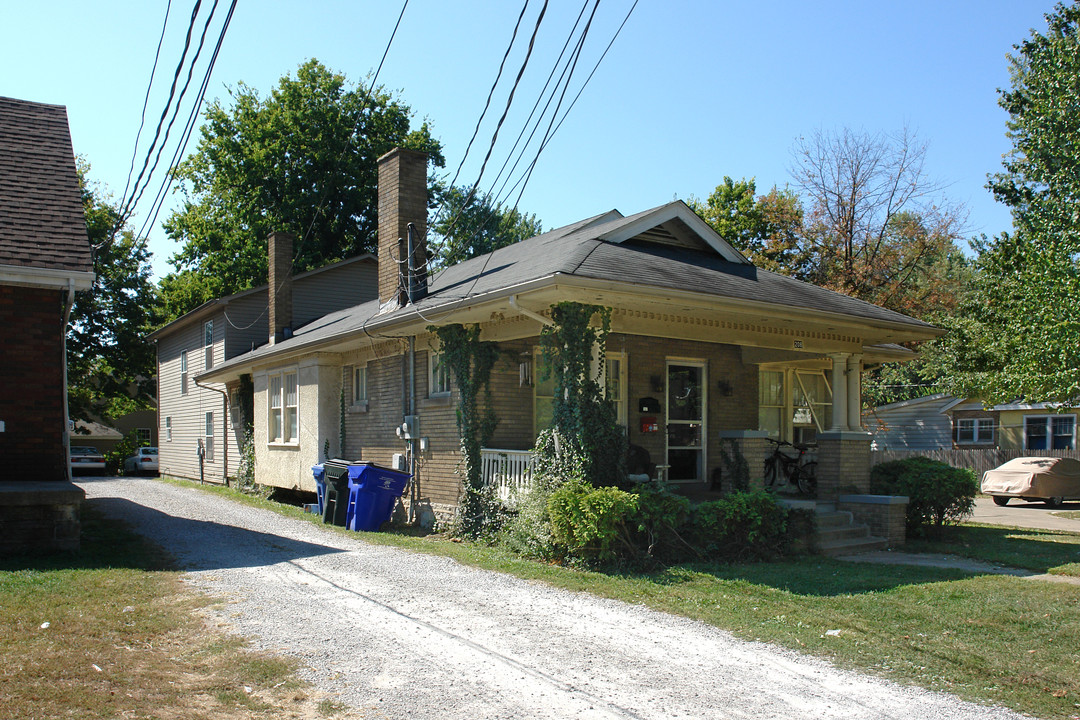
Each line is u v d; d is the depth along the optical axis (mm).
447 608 7879
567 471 10789
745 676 5898
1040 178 20547
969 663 6203
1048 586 9148
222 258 38719
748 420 15828
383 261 16719
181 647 6320
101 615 7086
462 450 13008
